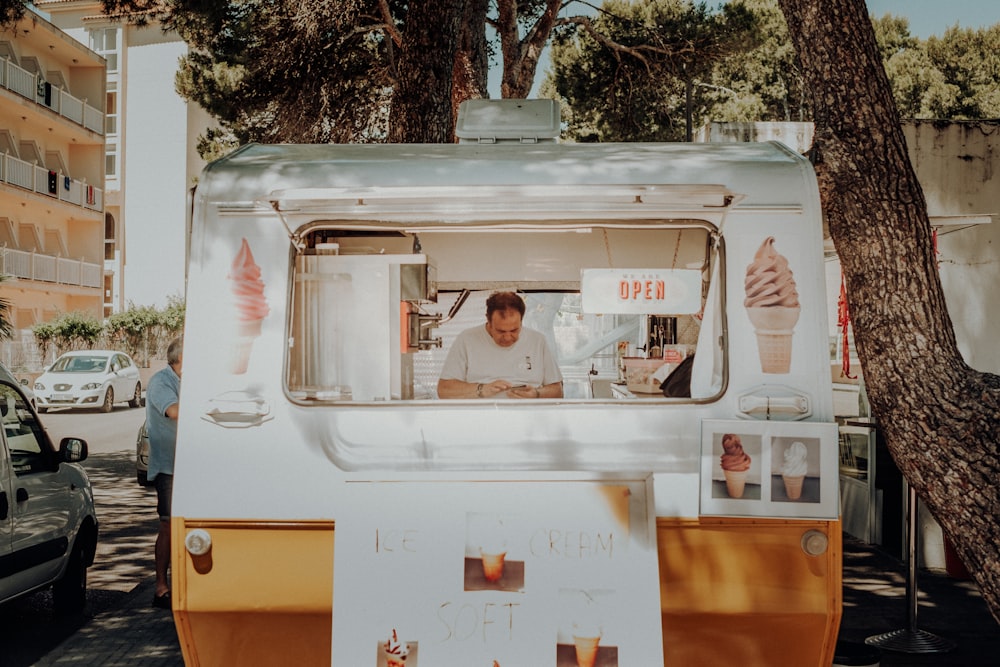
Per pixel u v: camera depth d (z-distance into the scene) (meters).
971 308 8.37
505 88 15.28
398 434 3.68
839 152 4.68
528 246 5.40
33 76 32.75
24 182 32.66
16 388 6.81
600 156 4.00
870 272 4.61
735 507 3.62
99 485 12.86
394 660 3.53
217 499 3.66
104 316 40.38
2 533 5.88
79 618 6.95
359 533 3.60
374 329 3.93
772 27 27.16
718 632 3.64
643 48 16.98
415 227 3.87
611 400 3.69
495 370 4.80
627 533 3.58
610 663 3.51
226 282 3.77
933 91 31.70
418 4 9.38
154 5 15.77
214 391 3.71
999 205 8.46
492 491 3.60
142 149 41.47
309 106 15.99
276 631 3.67
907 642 6.05
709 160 3.89
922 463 4.39
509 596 3.55
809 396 3.71
